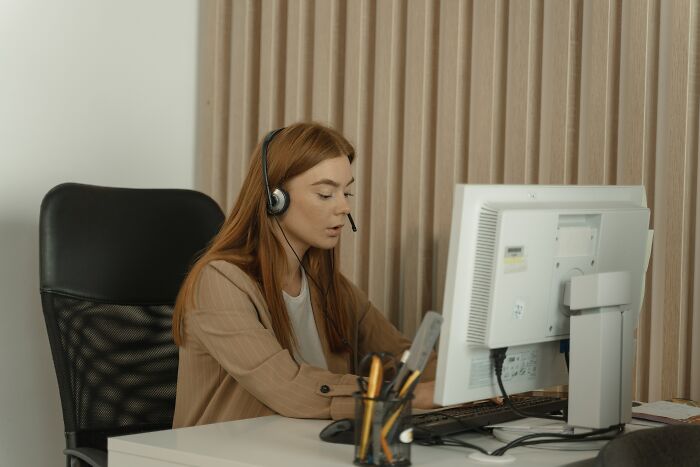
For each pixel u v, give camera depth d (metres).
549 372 1.75
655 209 2.43
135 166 3.01
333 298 2.24
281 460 1.42
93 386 2.16
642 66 2.41
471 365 1.57
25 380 2.73
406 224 2.73
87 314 2.19
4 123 2.68
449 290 1.53
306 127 2.12
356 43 2.83
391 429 1.38
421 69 2.71
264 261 2.06
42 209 2.20
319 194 2.09
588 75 2.51
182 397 2.06
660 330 2.42
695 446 1.30
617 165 2.49
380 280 2.77
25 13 2.72
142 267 2.29
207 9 3.14
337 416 1.79
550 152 2.54
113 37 2.95
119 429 2.17
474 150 2.64
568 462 1.48
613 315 1.62
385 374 2.23
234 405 1.97
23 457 2.73
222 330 1.92
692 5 2.38
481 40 2.62
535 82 2.59
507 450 1.56
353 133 2.84
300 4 2.94
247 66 3.06
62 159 2.82
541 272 1.62
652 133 2.44
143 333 2.26
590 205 1.75
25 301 2.73
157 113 3.08
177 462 1.48
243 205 2.11
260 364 1.87
